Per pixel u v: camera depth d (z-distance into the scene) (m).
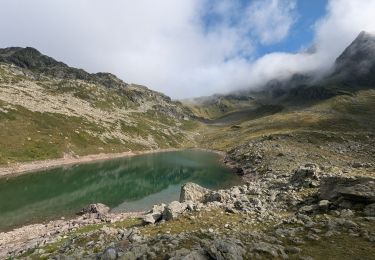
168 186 85.75
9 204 61.94
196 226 29.55
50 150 116.25
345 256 17.52
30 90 199.62
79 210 59.50
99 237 28.84
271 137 145.00
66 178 90.81
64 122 150.00
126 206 63.47
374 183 29.00
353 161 87.62
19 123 124.31
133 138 186.00
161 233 28.03
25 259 26.70
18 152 104.69
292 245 20.08
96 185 84.50
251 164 106.12
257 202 37.47
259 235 22.70
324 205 29.56
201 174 105.19
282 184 46.59
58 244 32.31
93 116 188.88
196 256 17.12
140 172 108.75
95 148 140.75
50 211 58.19
